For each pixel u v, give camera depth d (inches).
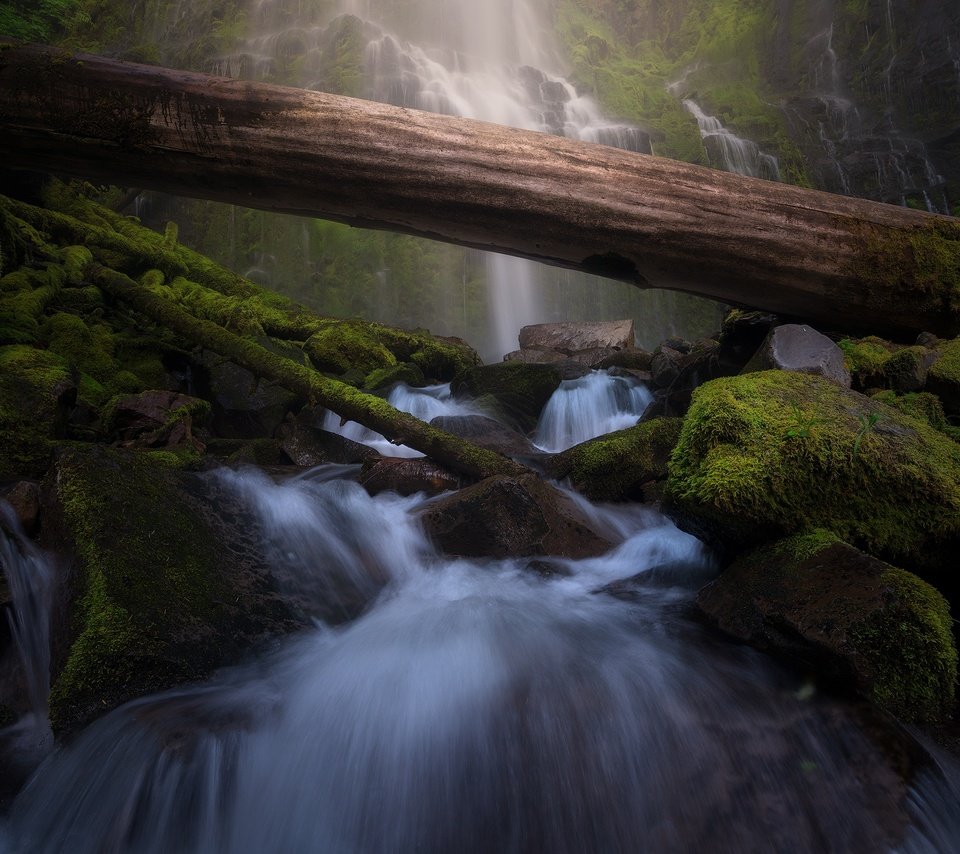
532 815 92.7
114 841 91.5
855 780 90.1
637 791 92.5
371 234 572.1
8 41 213.9
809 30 876.0
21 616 118.7
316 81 637.3
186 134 209.8
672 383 278.2
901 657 99.3
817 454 123.1
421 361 338.6
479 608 132.6
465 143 208.7
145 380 239.6
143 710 101.2
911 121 759.1
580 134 690.2
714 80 884.6
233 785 94.7
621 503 192.7
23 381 165.3
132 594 111.3
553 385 291.4
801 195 212.5
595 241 211.8
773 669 106.6
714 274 214.4
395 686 107.7
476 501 158.1
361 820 95.3
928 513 119.9
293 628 125.4
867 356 190.9
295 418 239.5
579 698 101.7
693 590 140.9
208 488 145.5
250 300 345.1
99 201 480.7
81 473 126.1
